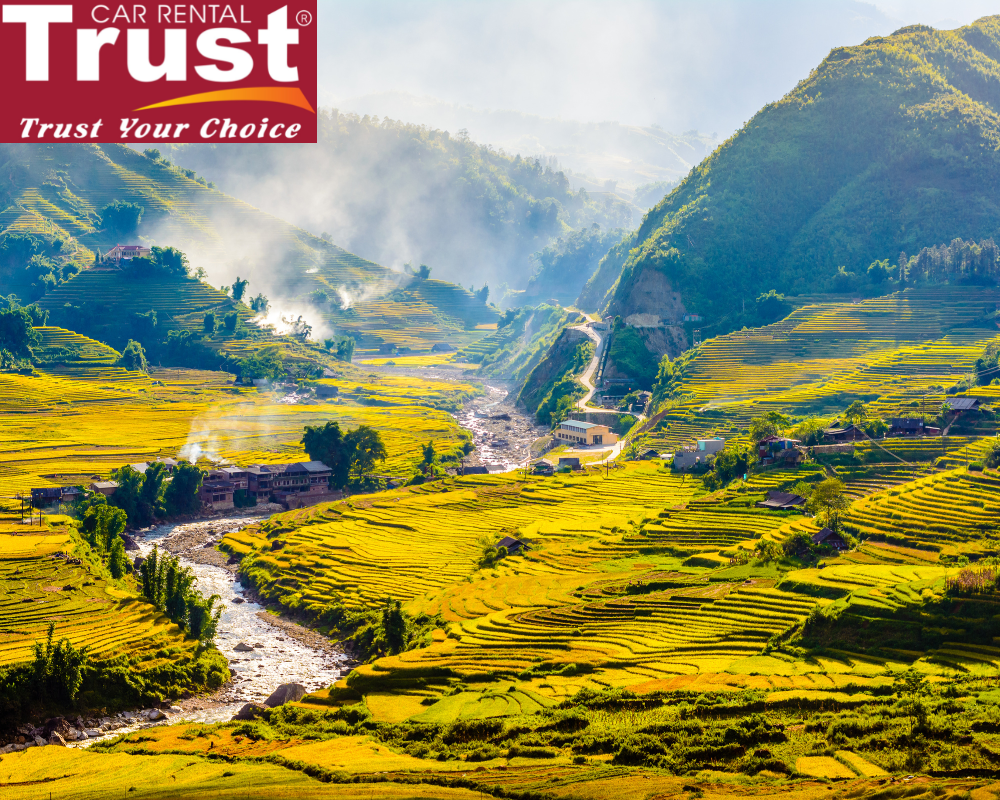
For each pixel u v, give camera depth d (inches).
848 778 3144.7
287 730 4156.0
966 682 3833.7
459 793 3198.8
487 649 4739.2
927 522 5693.9
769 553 5615.2
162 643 4980.3
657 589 5403.5
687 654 4458.7
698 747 3437.5
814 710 3732.8
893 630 4355.3
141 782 3476.9
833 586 4894.2
